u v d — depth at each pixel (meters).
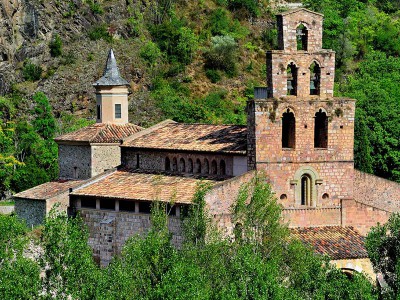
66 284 88.06
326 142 110.38
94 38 199.62
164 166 117.88
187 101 190.50
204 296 84.56
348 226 110.88
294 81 110.25
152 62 199.62
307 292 89.56
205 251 91.62
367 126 155.50
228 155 110.38
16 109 183.75
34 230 109.38
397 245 92.75
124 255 91.31
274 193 104.75
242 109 189.00
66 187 121.88
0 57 189.62
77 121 181.38
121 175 120.44
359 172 112.00
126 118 132.25
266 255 95.25
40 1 196.62
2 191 158.00
